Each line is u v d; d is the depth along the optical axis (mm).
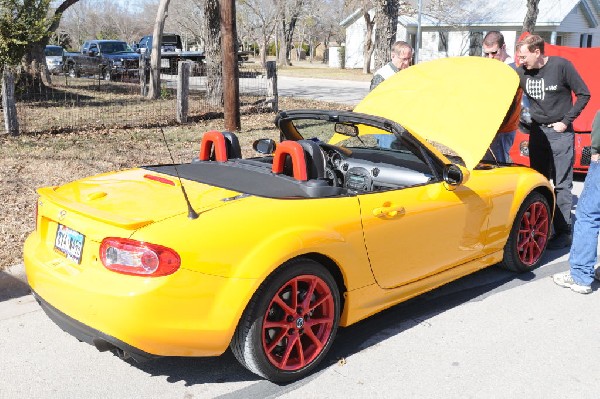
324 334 3535
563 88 5590
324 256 3438
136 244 2955
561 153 5707
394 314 4359
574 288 4750
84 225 3170
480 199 4387
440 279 4258
